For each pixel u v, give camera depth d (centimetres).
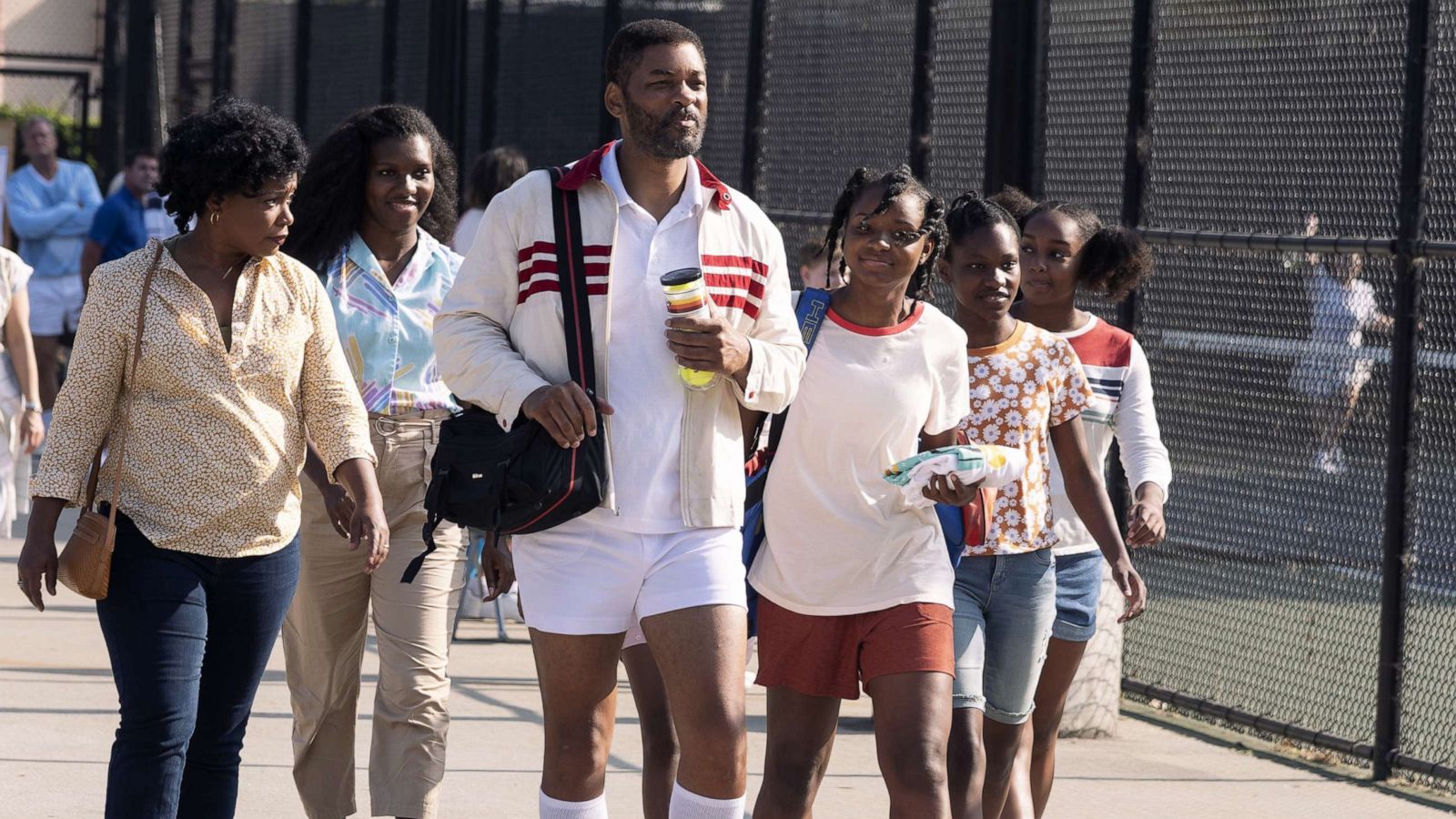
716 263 664
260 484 678
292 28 2467
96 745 1046
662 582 648
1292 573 1163
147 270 671
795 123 1545
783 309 681
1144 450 840
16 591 1526
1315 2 1098
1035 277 847
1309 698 1154
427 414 836
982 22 1313
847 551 696
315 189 841
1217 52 1166
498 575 770
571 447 631
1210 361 1202
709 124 1689
